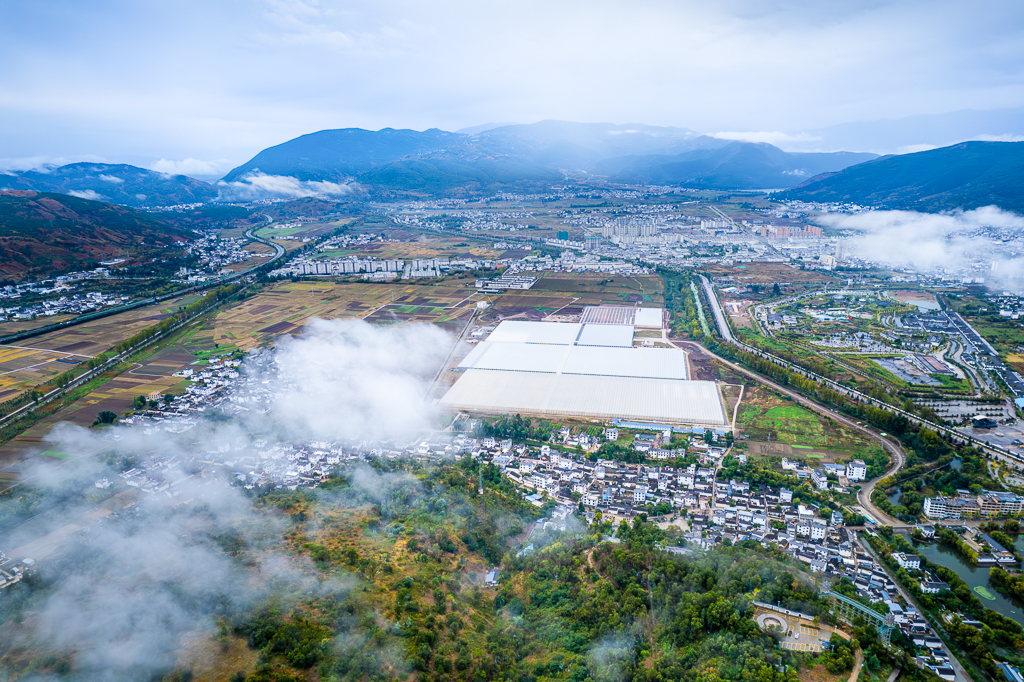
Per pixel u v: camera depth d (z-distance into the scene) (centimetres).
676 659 18888
